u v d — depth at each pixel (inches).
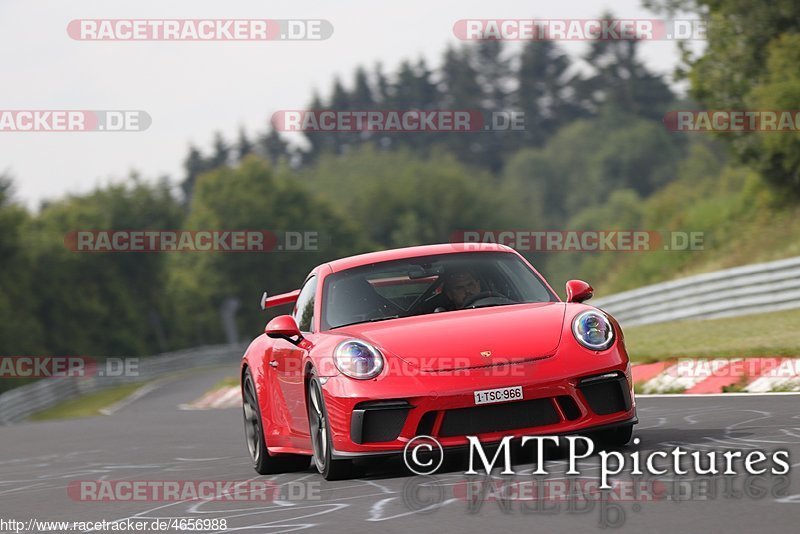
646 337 2469.2
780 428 965.2
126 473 1223.5
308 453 988.6
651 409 1294.3
